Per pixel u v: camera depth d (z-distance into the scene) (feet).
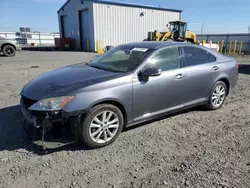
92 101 9.91
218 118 14.61
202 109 16.07
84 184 8.03
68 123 9.84
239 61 54.65
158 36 77.30
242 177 8.46
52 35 147.84
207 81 14.71
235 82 17.04
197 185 7.98
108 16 80.79
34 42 141.59
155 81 11.91
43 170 8.81
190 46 14.23
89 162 9.41
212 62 15.19
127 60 12.57
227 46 101.71
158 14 92.73
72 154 10.00
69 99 9.55
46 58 51.88
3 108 15.49
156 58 12.31
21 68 34.42
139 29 89.30
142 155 10.00
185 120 14.15
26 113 10.23
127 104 11.06
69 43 91.56
